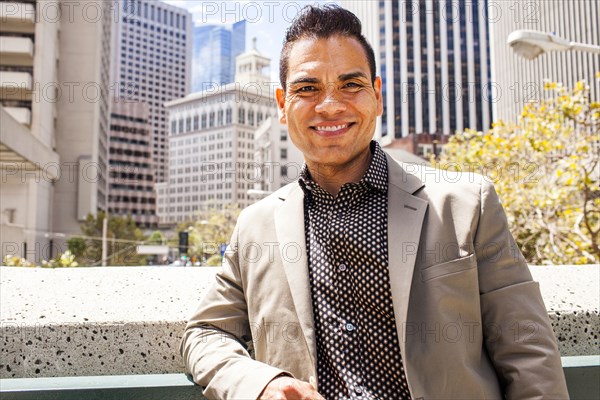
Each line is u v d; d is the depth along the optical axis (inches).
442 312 50.7
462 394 49.1
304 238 58.9
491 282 52.9
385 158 62.2
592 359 65.0
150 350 65.0
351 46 59.2
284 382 48.7
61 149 1502.2
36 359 62.7
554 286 76.8
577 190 222.7
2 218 861.8
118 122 2721.5
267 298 58.2
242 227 64.4
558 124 245.3
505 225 54.7
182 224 2118.6
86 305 67.7
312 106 59.6
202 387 56.7
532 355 49.1
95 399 56.7
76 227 1528.1
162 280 77.6
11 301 67.4
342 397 52.7
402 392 52.4
